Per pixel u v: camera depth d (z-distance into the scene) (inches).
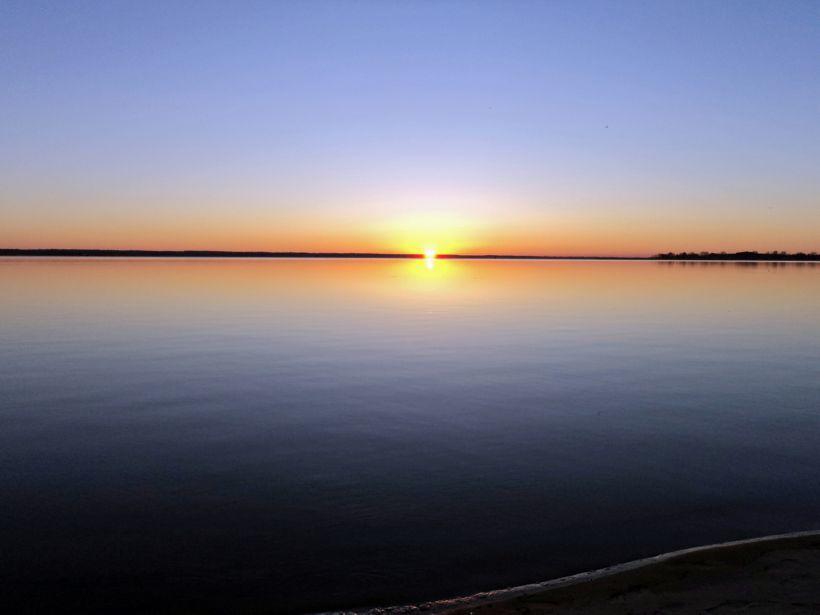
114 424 458.9
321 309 1339.8
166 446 408.2
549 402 524.7
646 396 546.6
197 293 1761.8
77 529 290.0
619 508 312.8
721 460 382.0
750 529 288.7
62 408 503.2
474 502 320.8
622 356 753.6
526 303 1514.5
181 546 275.1
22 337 893.2
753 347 826.2
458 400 531.8
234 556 266.4
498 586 241.3
